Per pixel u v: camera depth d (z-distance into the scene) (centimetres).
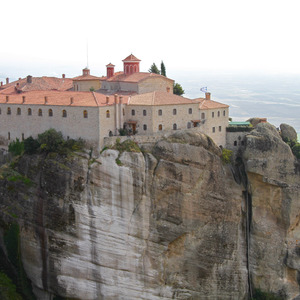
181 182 9275
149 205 9206
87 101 9350
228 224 9888
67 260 9269
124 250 9169
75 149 9269
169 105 9762
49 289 9450
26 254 9531
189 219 9400
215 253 9762
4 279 9331
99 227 9125
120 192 9131
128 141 9269
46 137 9419
